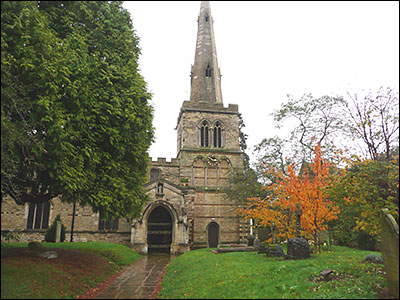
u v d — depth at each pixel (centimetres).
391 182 1057
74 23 1488
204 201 3759
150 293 1134
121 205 1524
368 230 1138
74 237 3117
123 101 1527
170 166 3903
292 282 991
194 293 973
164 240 3378
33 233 3056
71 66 1263
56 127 1115
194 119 4059
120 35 1672
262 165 2802
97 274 1380
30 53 1121
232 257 1703
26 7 1141
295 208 1712
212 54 4641
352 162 1200
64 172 1212
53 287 1020
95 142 1425
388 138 1148
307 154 2648
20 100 1077
